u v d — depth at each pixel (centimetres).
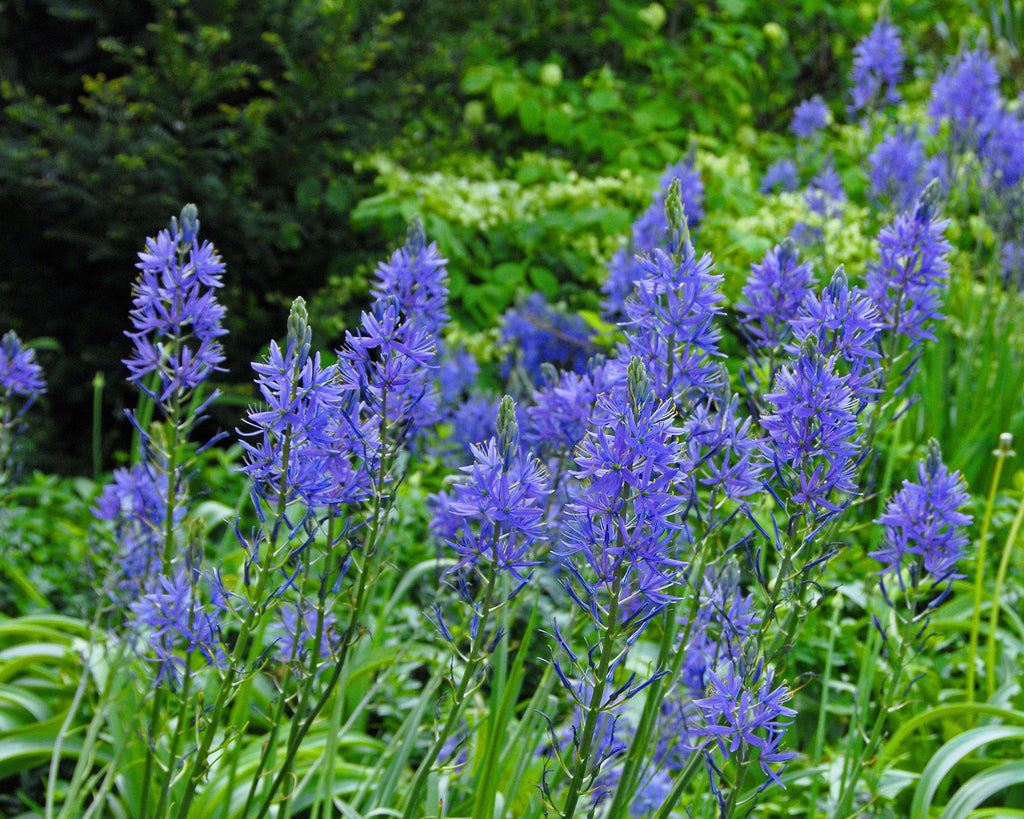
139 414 383
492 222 509
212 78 475
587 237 507
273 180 537
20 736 235
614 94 598
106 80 561
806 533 153
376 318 159
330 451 151
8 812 264
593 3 754
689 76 634
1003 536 329
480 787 185
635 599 137
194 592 167
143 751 228
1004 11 749
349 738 248
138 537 243
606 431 132
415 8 597
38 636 279
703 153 545
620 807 171
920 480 186
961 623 270
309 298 544
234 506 397
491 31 645
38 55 563
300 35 532
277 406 144
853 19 715
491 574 148
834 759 242
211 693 246
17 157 481
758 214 472
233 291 494
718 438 164
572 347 430
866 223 483
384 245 541
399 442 163
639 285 156
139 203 483
